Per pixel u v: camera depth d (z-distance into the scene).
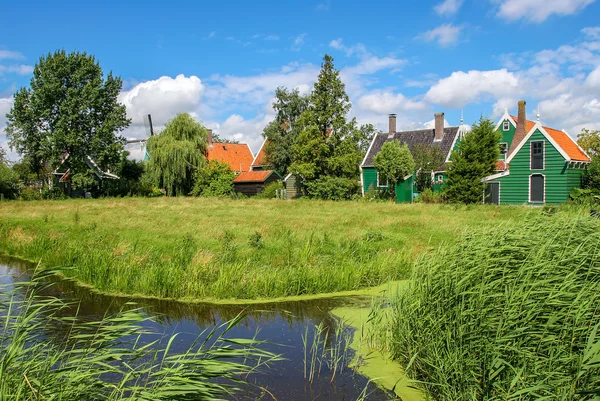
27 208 25.34
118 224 16.73
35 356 3.80
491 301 4.71
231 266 9.42
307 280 9.04
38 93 39.38
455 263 5.65
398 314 5.90
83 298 8.47
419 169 37.12
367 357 5.80
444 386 4.48
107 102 41.91
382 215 20.33
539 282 4.45
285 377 5.21
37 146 40.22
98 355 4.14
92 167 43.28
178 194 43.72
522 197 29.55
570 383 3.66
